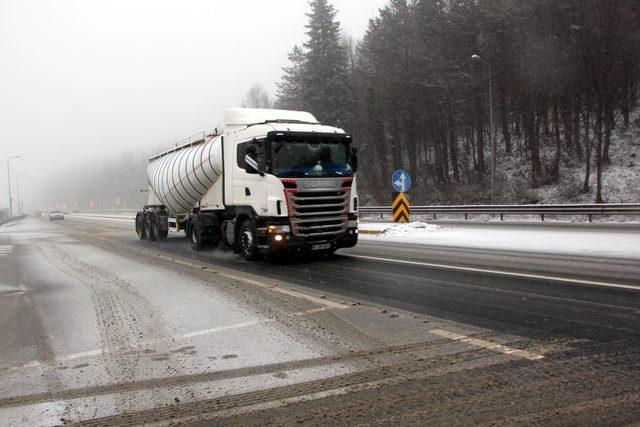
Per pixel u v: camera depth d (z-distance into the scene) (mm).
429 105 40312
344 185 10914
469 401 3527
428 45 39688
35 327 6168
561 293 6770
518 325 5309
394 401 3586
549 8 31328
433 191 40500
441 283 7840
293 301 6906
